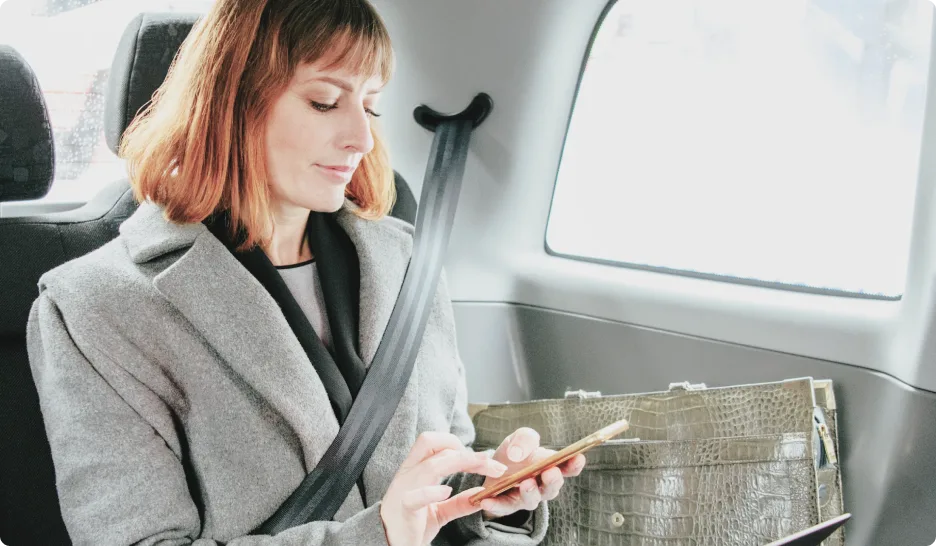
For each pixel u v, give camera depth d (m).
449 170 1.57
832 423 1.24
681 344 1.46
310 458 1.08
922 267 1.18
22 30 1.54
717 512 1.17
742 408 1.18
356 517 0.99
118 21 1.59
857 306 1.29
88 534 0.97
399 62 1.66
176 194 1.07
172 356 1.05
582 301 1.61
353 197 1.28
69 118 1.60
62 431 1.01
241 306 1.06
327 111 1.05
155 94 1.20
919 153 1.19
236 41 1.03
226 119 1.05
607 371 1.58
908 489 1.19
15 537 1.21
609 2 1.57
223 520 1.04
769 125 1.39
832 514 1.22
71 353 1.02
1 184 1.25
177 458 1.06
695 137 1.48
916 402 1.17
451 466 0.98
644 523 1.19
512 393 1.75
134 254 1.07
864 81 1.28
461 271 1.73
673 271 1.53
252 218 1.07
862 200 1.30
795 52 1.34
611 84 1.60
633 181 1.58
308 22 1.00
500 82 1.62
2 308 1.21
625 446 1.21
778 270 1.40
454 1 1.59
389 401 1.17
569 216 1.71
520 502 1.07
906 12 1.23
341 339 1.17
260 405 1.07
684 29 1.47
